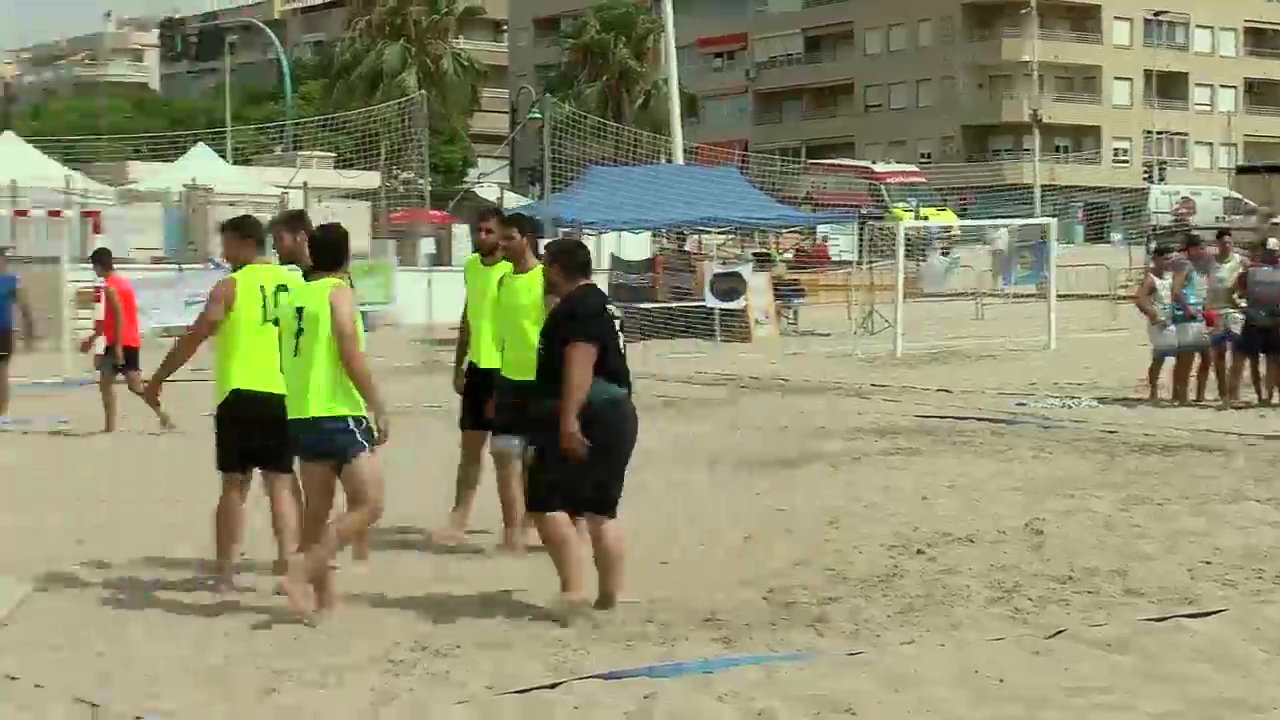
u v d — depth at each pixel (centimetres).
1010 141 9319
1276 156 10312
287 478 1122
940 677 843
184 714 775
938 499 1440
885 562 1160
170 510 1446
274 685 829
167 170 4838
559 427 996
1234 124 9988
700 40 10631
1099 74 9444
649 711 772
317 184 5362
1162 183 8569
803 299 4106
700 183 3944
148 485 1602
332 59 8550
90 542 1282
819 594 1055
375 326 4278
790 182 5978
